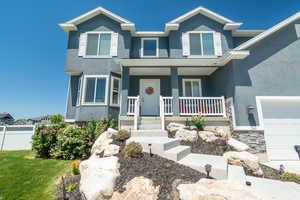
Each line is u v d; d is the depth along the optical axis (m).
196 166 4.50
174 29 12.37
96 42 12.10
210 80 11.73
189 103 9.43
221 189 3.13
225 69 9.41
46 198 3.97
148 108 11.84
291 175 5.41
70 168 5.81
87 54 11.82
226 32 12.32
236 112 8.19
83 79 11.22
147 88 12.16
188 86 12.02
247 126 7.99
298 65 8.62
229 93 8.87
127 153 4.79
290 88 8.38
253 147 7.81
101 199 3.51
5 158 7.24
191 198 3.05
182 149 5.57
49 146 7.73
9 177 5.10
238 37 12.97
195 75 11.98
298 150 7.71
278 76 8.49
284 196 3.75
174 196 3.35
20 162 6.55
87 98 10.94
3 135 10.89
